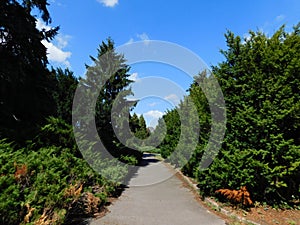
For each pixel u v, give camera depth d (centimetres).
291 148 539
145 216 545
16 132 585
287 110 536
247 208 567
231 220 518
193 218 532
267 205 586
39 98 838
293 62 560
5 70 672
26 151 520
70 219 484
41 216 319
